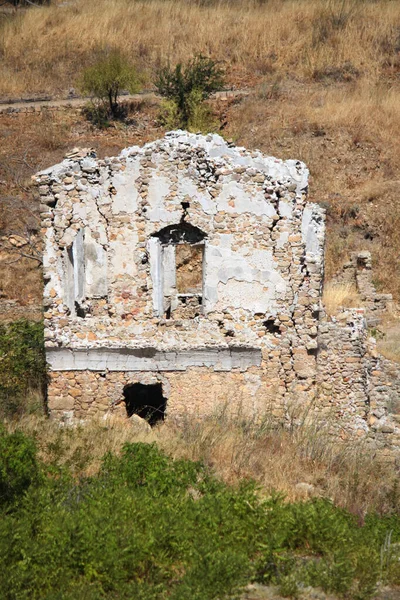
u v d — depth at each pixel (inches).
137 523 1653.5
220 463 2086.6
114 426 2310.5
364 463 2197.3
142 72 5935.0
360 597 1498.5
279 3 6870.1
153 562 1560.0
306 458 2166.6
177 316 2773.1
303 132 5196.9
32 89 5876.0
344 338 2476.6
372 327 3686.0
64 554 1535.4
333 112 5324.8
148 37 6387.8
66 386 2445.9
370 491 2026.3
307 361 2439.7
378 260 4247.0
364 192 4685.0
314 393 2453.2
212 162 2394.2
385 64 6117.1
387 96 5600.4
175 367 2436.0
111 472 1904.5
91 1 6934.1
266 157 2421.3
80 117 5433.1
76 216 2422.5
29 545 1551.4
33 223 4116.6
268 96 5654.5
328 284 3836.1
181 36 6397.6
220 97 5644.7
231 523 1662.2
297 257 2417.6
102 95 5457.7
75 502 1742.1
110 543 1563.7
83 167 2407.7
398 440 2463.1
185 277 3614.7
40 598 1462.8
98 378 2442.2
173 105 5359.3
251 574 1546.5
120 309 2442.2
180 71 5600.4
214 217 2411.4
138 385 2600.9
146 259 2429.9
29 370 2559.1
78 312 2487.7
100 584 1496.1
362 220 4490.7
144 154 2400.3
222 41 6333.7
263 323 2438.5
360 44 6299.2
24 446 1833.2
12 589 1449.3
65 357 2438.5
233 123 5378.9
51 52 6240.2
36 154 4945.9
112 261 2432.3
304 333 2432.3
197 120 5315.0
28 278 3769.7
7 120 5359.3
